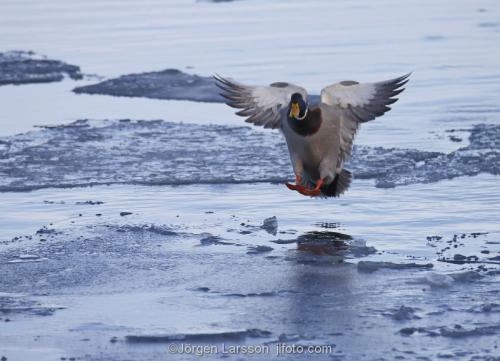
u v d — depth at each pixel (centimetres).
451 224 1488
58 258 1362
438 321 1110
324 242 1409
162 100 2548
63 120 2316
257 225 1505
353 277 1259
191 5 4678
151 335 1073
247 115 1434
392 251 1362
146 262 1340
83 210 1603
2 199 1673
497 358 1010
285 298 1191
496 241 1399
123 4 4747
